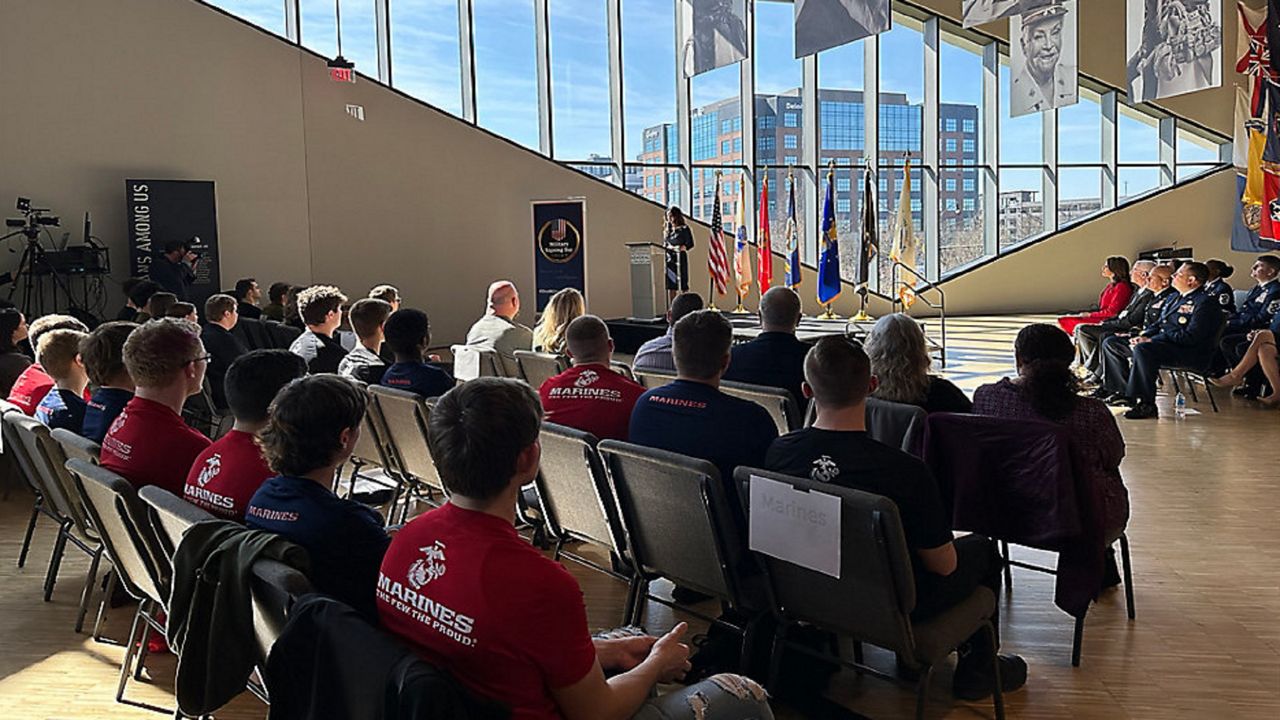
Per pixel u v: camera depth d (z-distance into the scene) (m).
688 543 2.56
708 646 2.88
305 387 1.97
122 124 9.76
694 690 1.76
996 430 2.86
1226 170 15.55
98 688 2.93
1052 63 9.17
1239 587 3.63
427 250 11.72
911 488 2.24
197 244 9.77
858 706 2.71
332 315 5.62
